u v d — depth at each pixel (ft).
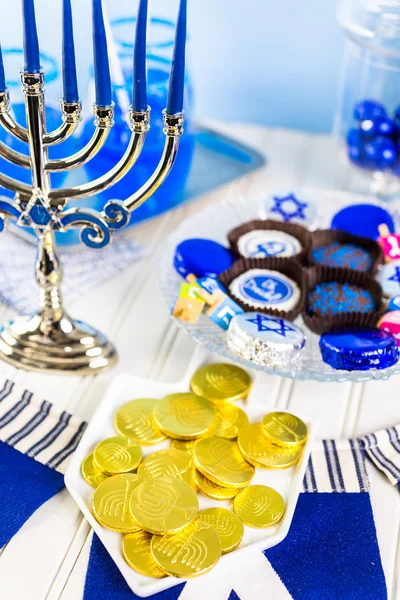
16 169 2.72
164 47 2.74
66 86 2.08
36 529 2.08
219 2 3.40
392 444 2.28
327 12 3.36
